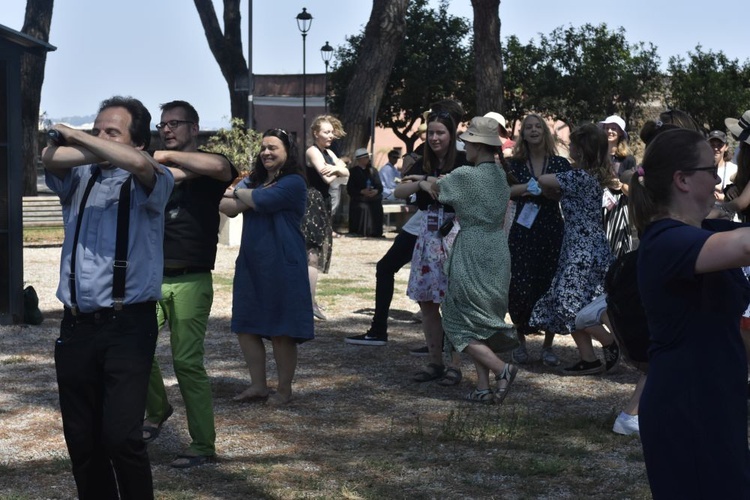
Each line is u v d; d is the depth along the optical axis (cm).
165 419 614
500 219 679
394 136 5300
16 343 926
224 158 529
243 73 3338
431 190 695
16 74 993
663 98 4106
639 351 403
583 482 523
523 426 631
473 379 773
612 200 830
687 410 306
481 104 2209
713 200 322
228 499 497
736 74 4016
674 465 308
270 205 646
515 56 4156
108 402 403
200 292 550
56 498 502
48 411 679
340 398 712
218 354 873
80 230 411
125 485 411
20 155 1005
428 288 751
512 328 690
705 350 307
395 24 2362
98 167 418
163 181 411
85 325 409
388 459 561
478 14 2194
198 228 547
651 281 312
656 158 319
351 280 1380
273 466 549
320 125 1021
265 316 669
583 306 758
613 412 651
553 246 786
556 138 884
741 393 310
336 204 2216
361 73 2378
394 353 873
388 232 2252
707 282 306
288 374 692
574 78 4041
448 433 609
